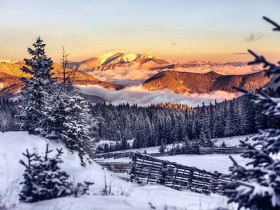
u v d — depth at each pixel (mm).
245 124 83250
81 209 9828
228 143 76000
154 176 21344
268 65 6770
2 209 10320
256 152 7070
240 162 35281
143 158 21672
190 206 13766
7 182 14906
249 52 6828
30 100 22219
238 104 90125
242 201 6660
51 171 11719
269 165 7016
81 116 22516
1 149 16969
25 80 22984
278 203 6277
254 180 6855
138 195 15133
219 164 35312
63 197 11312
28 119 22078
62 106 20453
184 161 38688
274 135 7098
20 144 17781
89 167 19469
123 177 20891
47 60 23656
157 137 123438
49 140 19625
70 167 18156
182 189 21516
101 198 11547
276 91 7188
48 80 23359
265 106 7035
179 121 116625
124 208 10305
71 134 20125
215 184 22094
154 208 11703
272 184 6539
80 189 12820
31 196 11477
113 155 47812
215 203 14672
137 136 132125
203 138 55312
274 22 6465
